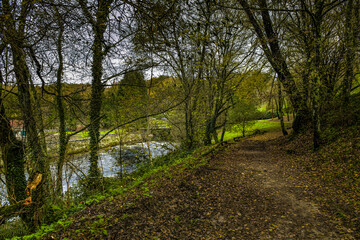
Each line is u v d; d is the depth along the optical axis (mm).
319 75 11625
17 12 3689
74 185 11320
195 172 9008
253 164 11680
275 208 5809
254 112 33219
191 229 4766
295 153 13367
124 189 7605
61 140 8633
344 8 12492
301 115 17688
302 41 12734
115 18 3660
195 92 15430
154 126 17125
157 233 4535
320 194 6520
